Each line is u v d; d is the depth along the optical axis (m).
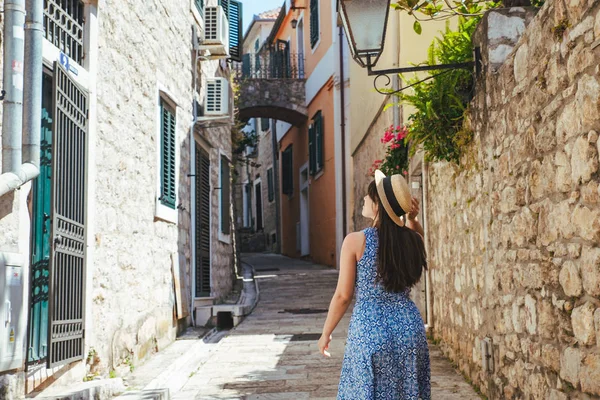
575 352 3.49
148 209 7.94
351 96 17.39
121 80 6.95
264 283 15.92
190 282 10.29
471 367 6.12
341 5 5.48
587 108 3.22
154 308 8.04
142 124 7.74
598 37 3.06
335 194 18.80
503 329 4.90
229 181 14.23
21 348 4.45
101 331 6.08
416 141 6.78
